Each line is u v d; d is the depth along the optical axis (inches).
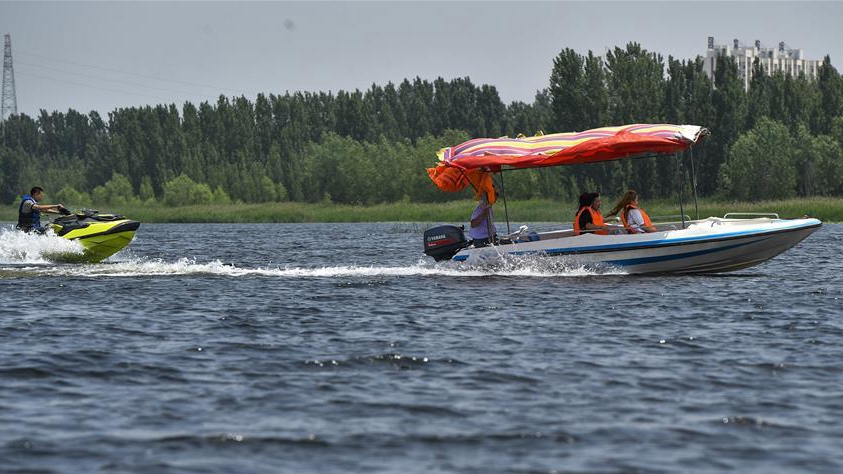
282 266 2869.1
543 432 935.7
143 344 1370.6
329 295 1903.3
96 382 1138.7
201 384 1128.2
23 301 1807.3
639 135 2096.5
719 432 935.7
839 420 975.6
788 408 1019.3
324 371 1194.0
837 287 2028.8
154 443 902.4
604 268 2176.4
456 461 852.6
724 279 2169.0
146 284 2092.8
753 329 1485.0
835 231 4849.9
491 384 1124.5
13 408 1023.6
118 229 2497.5
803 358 1262.3
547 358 1264.8
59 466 838.5
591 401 1047.6
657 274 2186.3
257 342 1384.1
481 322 1558.8
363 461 853.2
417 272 2294.5
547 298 1838.1
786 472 827.4
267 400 1054.4
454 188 2234.3
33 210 2519.7
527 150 2162.9
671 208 7367.1
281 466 840.9
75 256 2476.6
